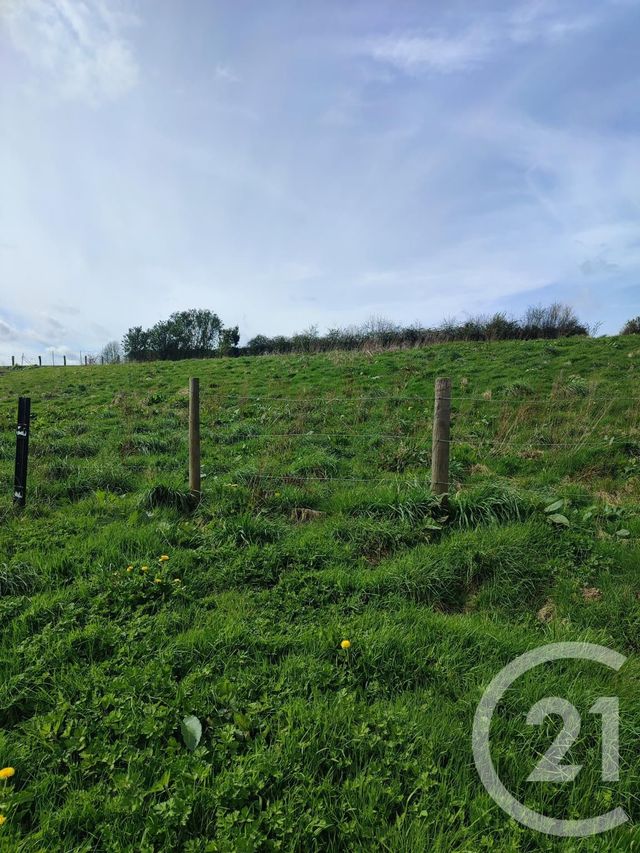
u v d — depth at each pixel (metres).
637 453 6.71
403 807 2.04
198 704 2.53
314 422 9.15
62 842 1.89
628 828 2.00
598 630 3.23
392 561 4.08
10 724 2.50
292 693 2.64
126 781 2.08
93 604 3.43
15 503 5.39
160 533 4.59
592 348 14.64
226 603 3.57
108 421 10.09
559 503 4.59
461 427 8.25
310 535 4.53
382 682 2.76
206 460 7.20
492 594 3.73
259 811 2.02
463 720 2.48
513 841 1.88
